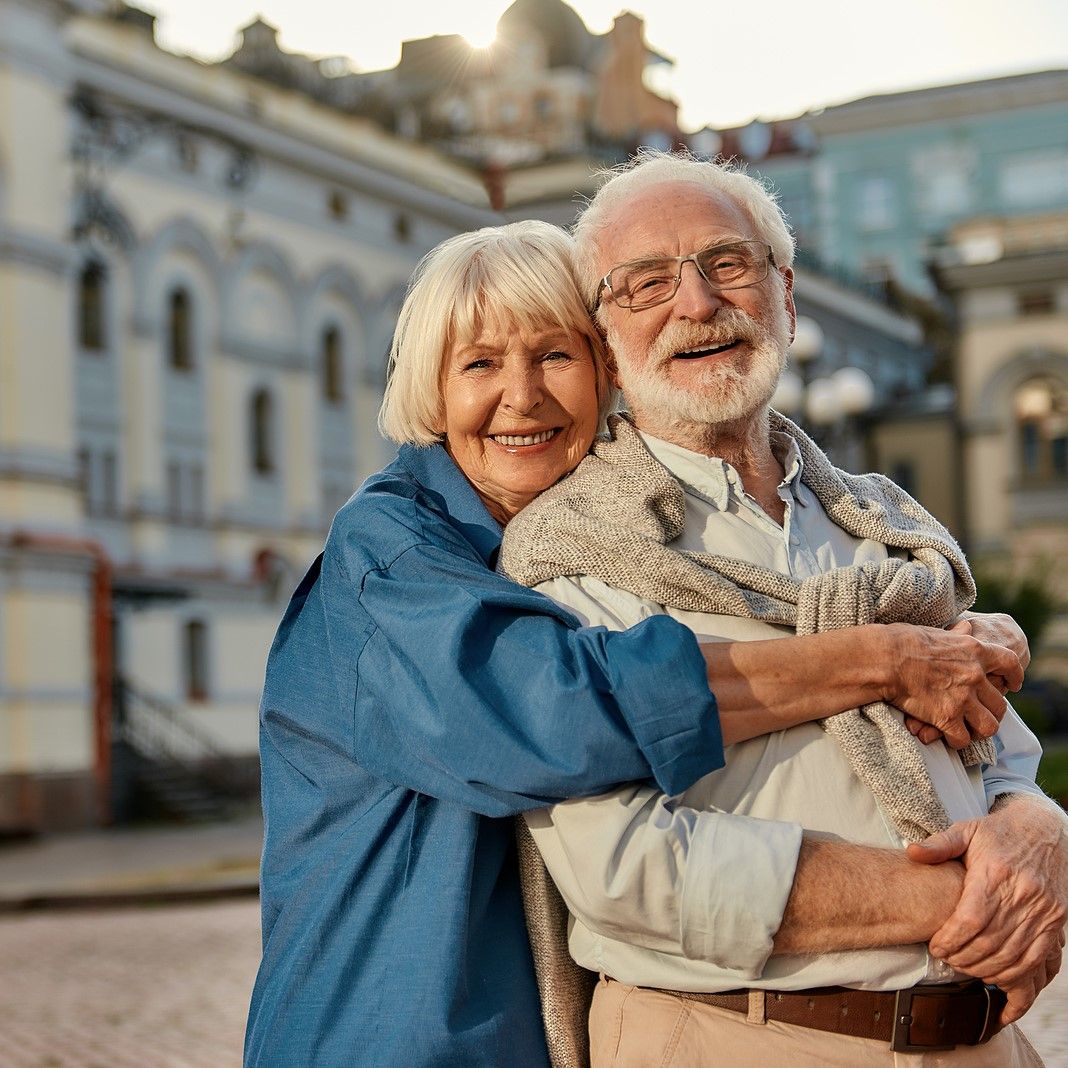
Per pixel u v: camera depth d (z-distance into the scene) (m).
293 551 30.33
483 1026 2.24
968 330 40.72
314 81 35.38
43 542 23.17
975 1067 2.30
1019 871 2.22
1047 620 32.19
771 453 2.65
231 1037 8.45
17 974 11.27
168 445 27.72
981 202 55.84
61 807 23.12
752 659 2.25
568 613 2.28
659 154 2.79
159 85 27.45
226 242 28.98
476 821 2.30
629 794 2.20
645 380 2.51
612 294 2.53
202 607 27.98
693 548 2.46
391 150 33.53
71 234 24.47
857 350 49.53
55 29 24.14
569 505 2.46
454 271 2.58
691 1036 2.25
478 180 36.47
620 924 2.20
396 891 2.30
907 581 2.41
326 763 2.41
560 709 2.15
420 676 2.25
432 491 2.58
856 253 57.03
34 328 23.47
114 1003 9.77
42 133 23.81
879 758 2.27
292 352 30.59
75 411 25.97
